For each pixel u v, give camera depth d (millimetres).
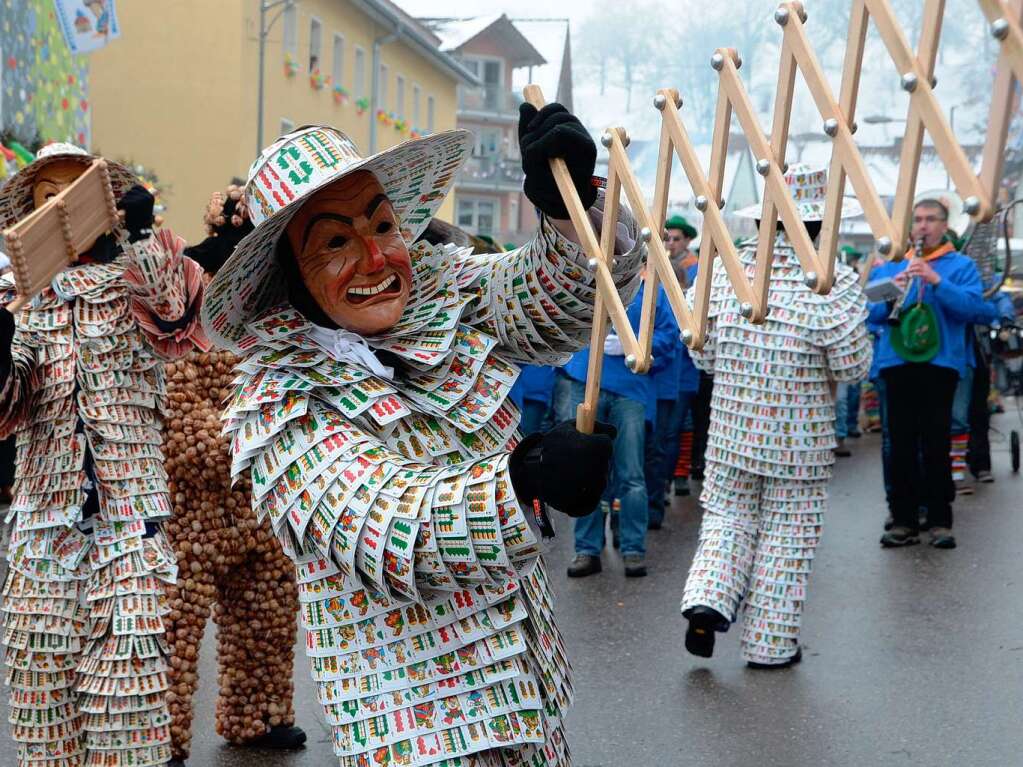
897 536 8000
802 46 1821
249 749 4484
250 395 2436
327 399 2426
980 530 8508
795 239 1850
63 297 3754
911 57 1649
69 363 3715
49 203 3088
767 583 5457
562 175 2352
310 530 2359
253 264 2477
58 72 12469
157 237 3770
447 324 2590
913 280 7656
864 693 5148
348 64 30172
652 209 2152
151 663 3705
